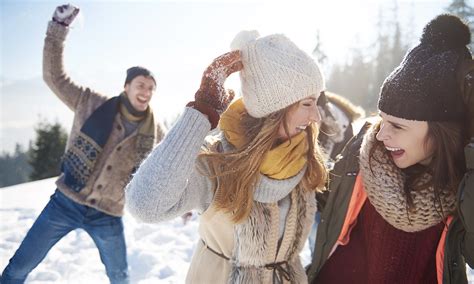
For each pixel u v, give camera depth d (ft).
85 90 10.04
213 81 4.77
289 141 5.08
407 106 4.61
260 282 5.38
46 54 9.73
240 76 5.16
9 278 9.27
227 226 5.33
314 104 5.16
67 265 13.32
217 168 5.00
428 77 4.54
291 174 5.12
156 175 4.53
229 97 5.41
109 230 9.67
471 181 4.51
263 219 5.14
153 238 15.46
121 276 10.07
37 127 71.77
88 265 13.42
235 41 5.51
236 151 4.98
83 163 9.37
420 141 4.77
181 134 4.62
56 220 9.31
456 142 4.69
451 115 4.59
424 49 4.70
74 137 9.71
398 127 4.81
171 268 13.07
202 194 5.14
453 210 4.98
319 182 5.50
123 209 9.79
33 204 20.75
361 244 6.11
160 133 10.43
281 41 4.92
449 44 4.66
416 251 5.48
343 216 5.74
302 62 4.87
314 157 5.46
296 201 5.45
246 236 5.17
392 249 5.55
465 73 4.51
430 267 5.60
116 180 9.54
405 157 4.91
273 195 5.10
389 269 5.64
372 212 5.69
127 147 9.62
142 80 9.52
